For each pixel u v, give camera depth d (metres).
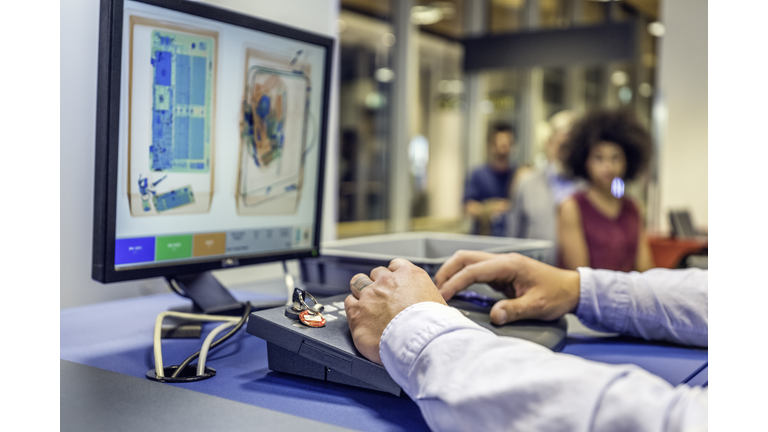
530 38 4.98
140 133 0.73
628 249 2.63
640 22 4.58
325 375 0.58
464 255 0.77
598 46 4.71
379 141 5.38
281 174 0.92
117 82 0.69
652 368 0.62
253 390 0.55
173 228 0.78
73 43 0.86
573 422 0.34
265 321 0.60
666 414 0.33
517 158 6.53
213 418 0.45
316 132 0.97
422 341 0.45
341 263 0.98
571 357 0.39
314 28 1.31
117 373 0.57
